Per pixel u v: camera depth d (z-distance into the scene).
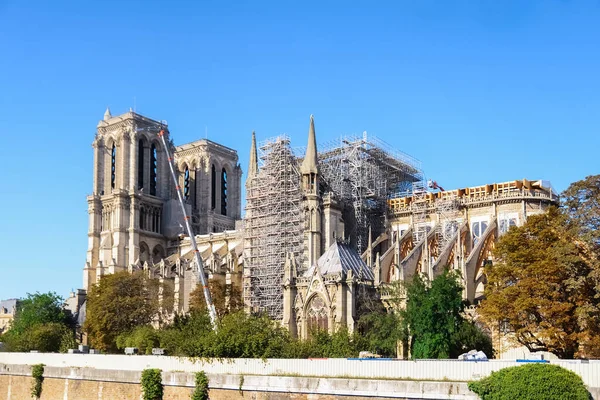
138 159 192.62
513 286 78.00
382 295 96.81
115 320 130.38
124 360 79.50
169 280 154.88
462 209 137.62
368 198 145.75
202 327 88.00
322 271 99.88
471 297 118.12
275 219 135.12
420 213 142.12
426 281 89.06
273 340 77.06
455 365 54.22
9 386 93.62
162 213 195.38
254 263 136.62
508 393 47.44
